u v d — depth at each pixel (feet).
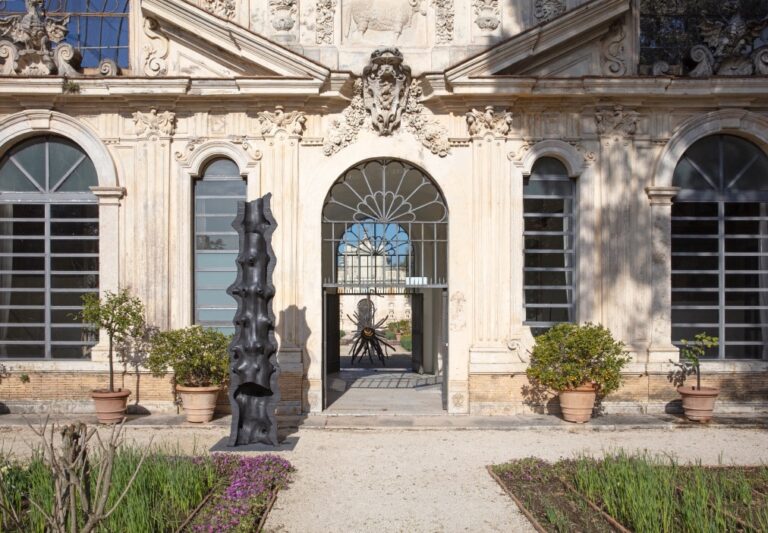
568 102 44.29
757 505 24.85
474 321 43.98
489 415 43.39
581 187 44.65
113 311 40.32
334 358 62.90
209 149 44.27
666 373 44.11
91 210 45.62
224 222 45.44
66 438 17.53
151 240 43.70
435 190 45.83
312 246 44.14
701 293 46.75
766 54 44.21
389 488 28.81
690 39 50.03
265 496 26.45
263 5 44.75
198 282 45.37
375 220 45.55
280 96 43.39
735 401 44.73
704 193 46.26
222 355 40.91
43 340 45.21
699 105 44.68
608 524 23.85
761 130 44.88
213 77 43.27
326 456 33.94
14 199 45.27
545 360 40.78
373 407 45.52
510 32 44.86
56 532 17.21
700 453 34.42
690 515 22.70
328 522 24.81
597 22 43.04
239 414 35.22
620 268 44.29
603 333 40.93
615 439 37.83
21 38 43.55
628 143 44.50
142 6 43.11
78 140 44.14
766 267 46.83
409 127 44.55
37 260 45.73
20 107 43.96
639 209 44.65
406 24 45.03
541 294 45.78
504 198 44.01
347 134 44.29
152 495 24.57
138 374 43.39
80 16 50.70
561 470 30.04
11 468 26.71
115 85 42.93
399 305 122.31
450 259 44.27
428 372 63.82
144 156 43.86
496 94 43.09
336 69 44.39
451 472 31.17
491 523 24.72
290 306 43.62
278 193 43.88
